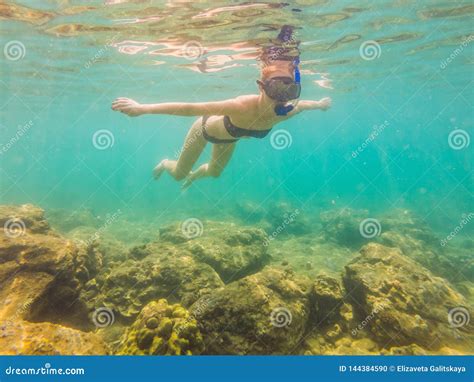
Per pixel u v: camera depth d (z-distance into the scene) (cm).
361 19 1302
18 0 1123
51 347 436
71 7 1155
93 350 447
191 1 1074
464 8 1262
